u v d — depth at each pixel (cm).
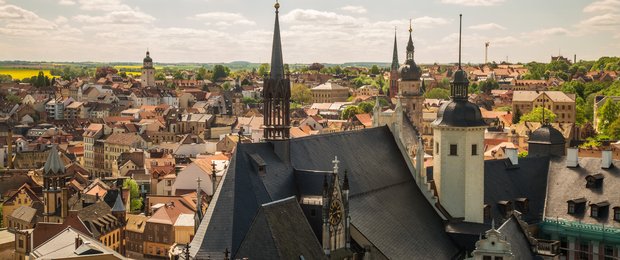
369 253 9656
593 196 13038
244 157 9019
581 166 13700
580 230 12619
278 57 9881
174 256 8919
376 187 10919
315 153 10281
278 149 9650
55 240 13575
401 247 10262
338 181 9225
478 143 12112
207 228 8456
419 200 11738
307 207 9181
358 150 11200
